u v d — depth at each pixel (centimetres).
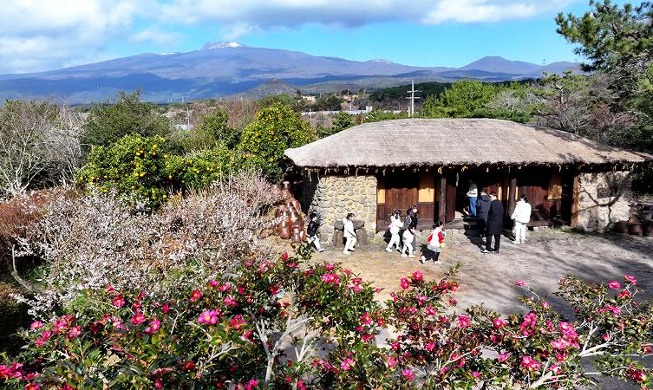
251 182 1506
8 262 1050
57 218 952
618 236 1431
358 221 1308
